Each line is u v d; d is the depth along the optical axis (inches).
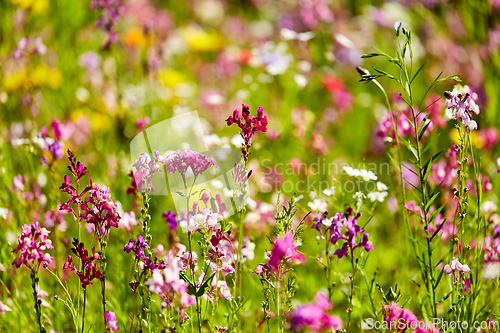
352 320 121.2
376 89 264.8
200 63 290.4
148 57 209.0
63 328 112.2
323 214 93.9
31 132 161.0
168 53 242.8
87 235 136.3
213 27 366.0
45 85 200.1
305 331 88.8
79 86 210.2
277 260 87.9
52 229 128.5
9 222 126.0
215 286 95.5
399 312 90.3
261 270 94.6
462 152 95.0
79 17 226.1
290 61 219.1
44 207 136.1
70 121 180.9
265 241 145.0
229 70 270.7
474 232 117.6
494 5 183.5
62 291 117.9
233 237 109.0
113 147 172.1
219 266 97.1
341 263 141.2
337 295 127.9
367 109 249.1
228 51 285.3
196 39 306.2
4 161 142.1
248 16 371.2
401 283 124.6
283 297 95.7
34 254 88.4
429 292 97.2
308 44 247.4
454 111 91.7
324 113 234.5
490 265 104.7
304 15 258.5
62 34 220.4
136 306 114.7
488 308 107.0
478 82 199.8
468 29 197.5
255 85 211.3
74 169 90.0
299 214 147.3
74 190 90.0
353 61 260.2
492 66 178.2
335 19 279.4
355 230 90.7
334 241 90.9
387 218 162.7
